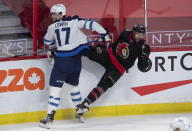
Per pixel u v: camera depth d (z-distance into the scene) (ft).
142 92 62.54
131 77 61.82
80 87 60.08
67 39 54.85
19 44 61.36
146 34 66.54
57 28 55.16
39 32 63.10
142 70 61.82
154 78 62.64
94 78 60.49
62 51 55.11
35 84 58.03
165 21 68.85
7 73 56.29
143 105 62.69
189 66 63.52
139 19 68.08
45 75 58.39
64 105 59.72
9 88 56.65
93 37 64.34
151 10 69.36
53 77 55.72
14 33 62.54
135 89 62.23
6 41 60.95
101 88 57.88
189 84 63.77
